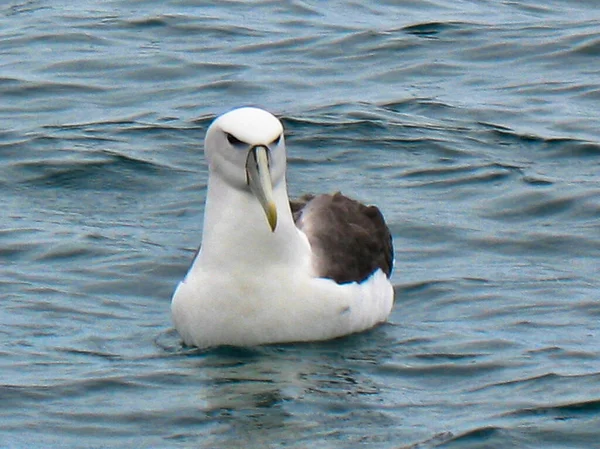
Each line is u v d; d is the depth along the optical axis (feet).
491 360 42.55
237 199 43.09
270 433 37.76
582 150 62.69
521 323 45.60
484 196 57.93
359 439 37.17
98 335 45.34
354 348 43.80
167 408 39.47
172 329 45.98
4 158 62.54
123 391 40.63
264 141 42.14
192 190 59.67
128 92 72.13
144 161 62.28
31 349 43.91
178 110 69.36
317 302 43.65
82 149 63.41
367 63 75.82
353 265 45.34
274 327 43.57
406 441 36.94
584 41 77.46
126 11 84.84
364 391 40.50
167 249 52.90
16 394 40.22
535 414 38.37
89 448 36.99
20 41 79.51
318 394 40.34
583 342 43.78
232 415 38.93
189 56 76.89
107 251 52.54
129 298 48.88
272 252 43.21
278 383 41.22
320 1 86.99
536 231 54.03
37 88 72.38
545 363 42.06
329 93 71.31
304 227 45.75
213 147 43.06
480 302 47.65
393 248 51.90
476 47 77.51
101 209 57.72
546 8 85.40
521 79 73.15
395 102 69.62
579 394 39.50
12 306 47.39
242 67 75.15
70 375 41.73
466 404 39.34
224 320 43.45
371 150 63.52
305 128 65.72
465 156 62.44
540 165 61.31
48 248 52.60
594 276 49.78
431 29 80.43
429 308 47.57
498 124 66.49
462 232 53.98
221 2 86.33
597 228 54.13
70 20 83.10
